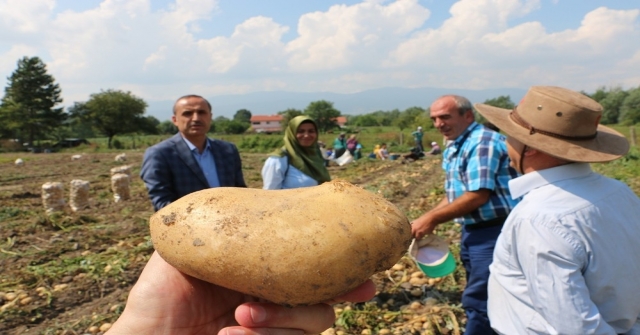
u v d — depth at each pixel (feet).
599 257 5.48
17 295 15.19
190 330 4.65
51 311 14.43
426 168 56.18
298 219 3.60
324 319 4.08
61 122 176.76
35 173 57.41
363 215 3.74
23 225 24.91
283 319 3.85
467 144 10.17
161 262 4.73
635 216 6.07
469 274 11.03
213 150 12.90
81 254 20.16
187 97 12.28
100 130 177.78
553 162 6.46
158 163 11.75
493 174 9.62
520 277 6.41
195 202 3.91
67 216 26.04
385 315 13.19
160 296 4.54
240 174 13.67
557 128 6.35
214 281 3.71
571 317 5.40
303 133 12.57
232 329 3.80
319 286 3.48
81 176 53.88
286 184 12.59
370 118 278.05
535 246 5.72
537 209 5.91
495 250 7.13
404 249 3.92
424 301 13.96
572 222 5.57
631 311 5.77
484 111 7.92
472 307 10.11
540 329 6.08
